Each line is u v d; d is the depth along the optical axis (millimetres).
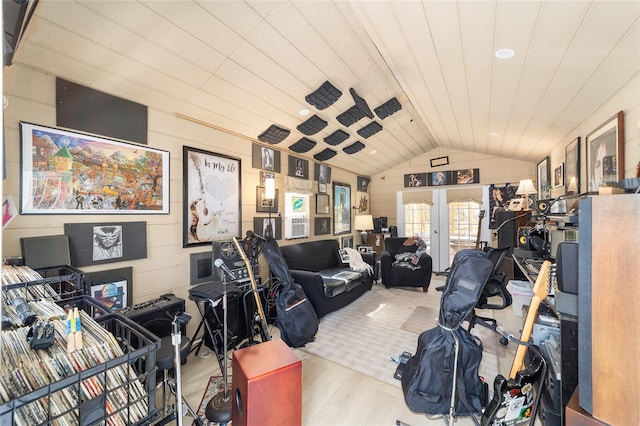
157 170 2414
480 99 2701
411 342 2760
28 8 1156
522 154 4480
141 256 2303
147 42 1769
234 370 1577
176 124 2561
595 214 1027
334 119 3424
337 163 4965
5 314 1171
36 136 1765
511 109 2760
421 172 5883
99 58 1808
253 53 2080
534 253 2730
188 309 2650
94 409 874
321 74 2498
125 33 1672
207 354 2512
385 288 4766
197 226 2725
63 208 1882
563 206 2115
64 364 920
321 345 2699
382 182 6305
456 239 5602
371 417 1762
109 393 943
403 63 2377
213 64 2094
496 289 2312
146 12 1579
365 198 6230
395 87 2953
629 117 1849
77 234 1946
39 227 1785
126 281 2207
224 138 3020
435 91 2801
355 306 3820
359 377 2178
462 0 1449
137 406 1013
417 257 4660
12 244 1683
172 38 1785
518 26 1544
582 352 1067
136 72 1993
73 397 897
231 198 3080
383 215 6281
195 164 2715
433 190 5770
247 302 2742
